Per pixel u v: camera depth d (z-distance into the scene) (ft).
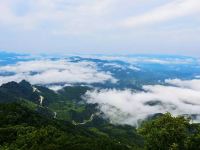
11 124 517.96
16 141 375.86
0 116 548.72
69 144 358.23
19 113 589.32
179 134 208.44
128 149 404.57
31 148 343.67
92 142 377.71
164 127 212.43
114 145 400.06
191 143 206.59
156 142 210.38
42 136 375.86
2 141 386.73
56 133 397.19
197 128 217.56
